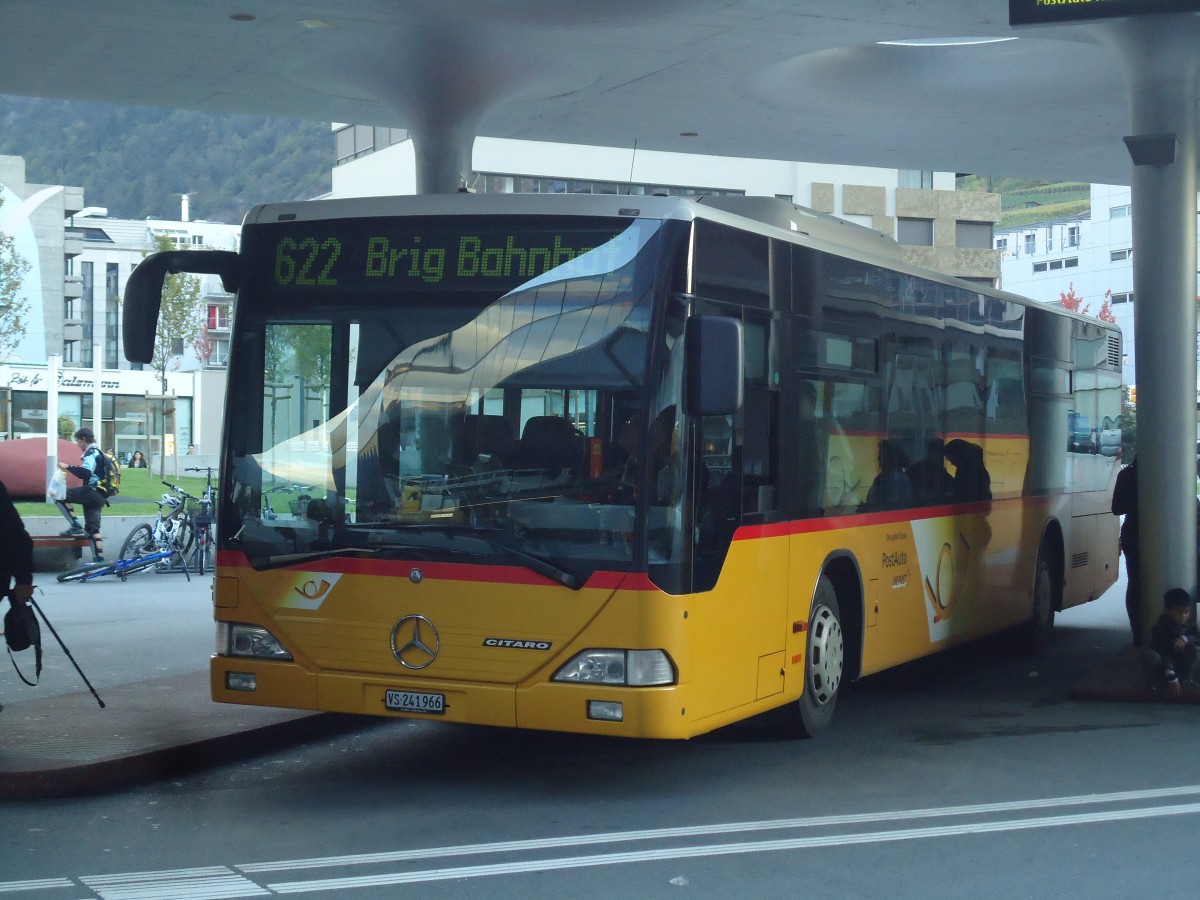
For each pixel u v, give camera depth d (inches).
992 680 559.5
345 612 341.1
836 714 477.1
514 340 335.6
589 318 331.0
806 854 299.3
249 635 351.6
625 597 319.9
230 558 354.6
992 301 562.6
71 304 4099.4
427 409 339.9
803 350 395.5
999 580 567.8
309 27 590.6
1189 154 551.8
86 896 267.7
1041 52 691.4
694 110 754.2
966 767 390.3
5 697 474.0
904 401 471.8
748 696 359.9
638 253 331.0
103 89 705.0
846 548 422.0
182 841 308.0
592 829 319.6
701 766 388.8
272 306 357.1
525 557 326.0
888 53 711.7
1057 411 645.9
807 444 396.8
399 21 582.2
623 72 668.7
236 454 357.1
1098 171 937.5
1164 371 548.7
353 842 307.4
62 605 774.5
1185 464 550.6
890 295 460.8
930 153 872.3
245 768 384.8
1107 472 735.7
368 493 342.6
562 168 2043.6
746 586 357.4
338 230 354.0
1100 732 444.1
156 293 353.1
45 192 3993.6
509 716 325.4
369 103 730.8
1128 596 613.0
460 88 655.8
